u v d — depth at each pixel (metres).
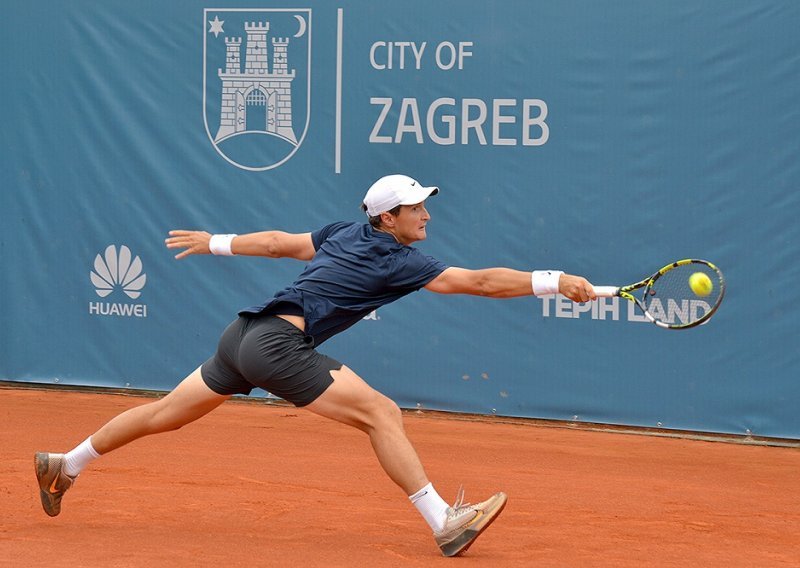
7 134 23.97
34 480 15.55
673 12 20.16
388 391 22.17
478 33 21.28
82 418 21.28
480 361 21.67
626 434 20.80
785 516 14.80
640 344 20.72
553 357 21.27
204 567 11.05
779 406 19.97
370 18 21.91
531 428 21.16
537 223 21.12
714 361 20.30
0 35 23.84
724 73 19.91
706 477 17.47
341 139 22.23
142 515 13.68
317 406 11.72
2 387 24.33
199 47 22.92
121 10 23.30
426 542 12.52
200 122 23.02
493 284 11.84
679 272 20.31
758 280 19.95
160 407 12.42
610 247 20.72
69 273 23.84
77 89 23.56
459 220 21.58
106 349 23.75
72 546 11.88
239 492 15.18
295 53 22.39
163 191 23.20
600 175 20.72
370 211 12.10
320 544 12.27
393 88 21.86
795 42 19.53
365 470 16.92
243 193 22.83
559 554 12.18
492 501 11.60
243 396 23.36
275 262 22.72
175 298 23.28
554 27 20.83
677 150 20.23
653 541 13.07
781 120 19.66
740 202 19.95
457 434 20.47
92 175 23.56
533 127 21.05
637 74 20.39
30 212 23.95
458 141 21.50
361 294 11.94
